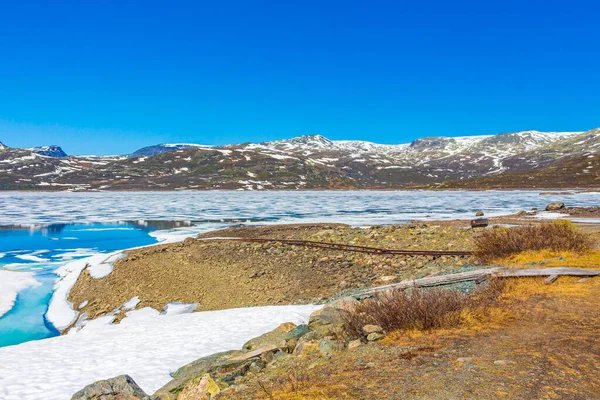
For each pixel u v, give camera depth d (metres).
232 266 23.25
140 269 24.67
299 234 33.72
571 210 47.84
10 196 145.88
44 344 10.73
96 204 99.38
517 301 8.94
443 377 5.23
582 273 10.61
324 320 9.80
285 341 8.36
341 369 5.98
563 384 4.82
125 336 11.11
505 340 6.57
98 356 9.23
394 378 5.34
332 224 44.84
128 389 6.05
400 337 7.45
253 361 7.31
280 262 22.77
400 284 12.65
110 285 22.81
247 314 12.62
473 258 17.45
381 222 46.31
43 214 72.06
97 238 42.69
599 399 4.42
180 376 7.41
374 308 8.48
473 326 7.53
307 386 5.36
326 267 20.89
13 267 29.69
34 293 23.56
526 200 85.62
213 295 19.78
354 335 8.15
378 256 21.53
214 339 10.02
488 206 70.25
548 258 13.98
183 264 24.95
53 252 35.28
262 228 42.25
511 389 4.76
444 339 6.98
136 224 55.16
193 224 52.88
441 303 8.23
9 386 7.53
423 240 24.67
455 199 96.69
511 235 16.16
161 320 13.27
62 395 7.08
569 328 6.91
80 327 18.31
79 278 25.06
